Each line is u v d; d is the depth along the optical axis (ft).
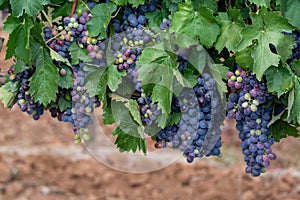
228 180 19.63
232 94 6.92
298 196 18.65
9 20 6.71
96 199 18.31
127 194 18.84
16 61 6.95
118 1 6.71
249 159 7.11
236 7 6.91
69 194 18.48
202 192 19.04
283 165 20.68
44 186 18.74
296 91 6.71
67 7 6.95
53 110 7.11
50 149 21.79
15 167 19.81
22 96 6.98
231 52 6.95
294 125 7.02
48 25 7.06
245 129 7.00
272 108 6.92
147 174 20.02
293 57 6.82
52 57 6.75
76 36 6.88
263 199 18.61
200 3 6.80
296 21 6.81
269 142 7.01
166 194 18.93
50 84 6.77
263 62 6.59
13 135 23.20
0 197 18.04
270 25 6.64
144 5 6.82
